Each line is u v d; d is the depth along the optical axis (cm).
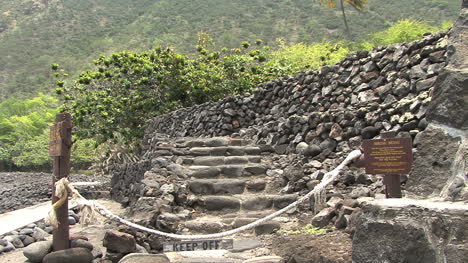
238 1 7819
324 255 342
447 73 245
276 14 6900
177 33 6906
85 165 3241
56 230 413
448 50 254
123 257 398
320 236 401
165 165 711
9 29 8575
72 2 9275
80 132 1698
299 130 721
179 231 495
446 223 192
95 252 436
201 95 1599
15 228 606
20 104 4988
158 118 1470
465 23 256
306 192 561
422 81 531
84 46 7512
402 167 313
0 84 6744
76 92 1886
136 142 1708
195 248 439
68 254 400
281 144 756
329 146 627
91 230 581
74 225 661
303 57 2072
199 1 8056
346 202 432
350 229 382
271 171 668
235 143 826
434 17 4916
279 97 910
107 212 409
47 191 1458
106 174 2233
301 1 7181
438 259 190
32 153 3522
